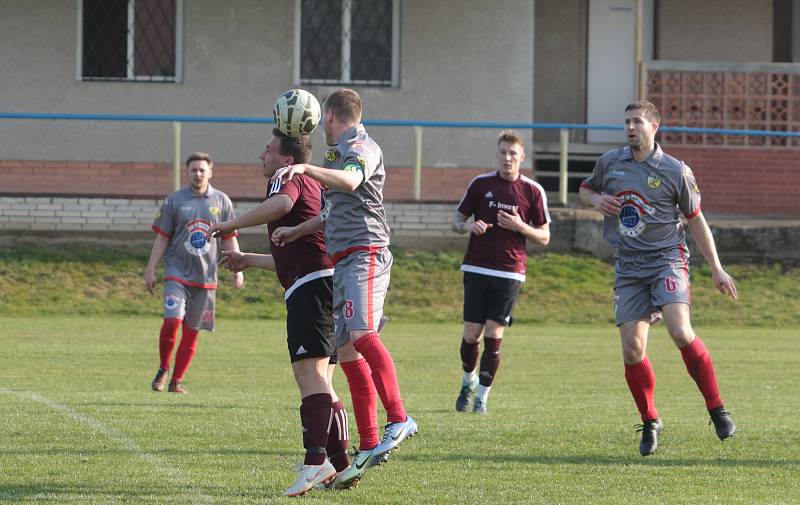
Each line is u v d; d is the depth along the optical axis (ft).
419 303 138.72
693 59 188.85
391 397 46.03
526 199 75.36
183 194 83.05
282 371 92.38
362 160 45.70
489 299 72.79
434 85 165.37
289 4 164.14
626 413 70.38
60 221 151.84
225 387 82.38
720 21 188.24
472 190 75.72
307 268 46.80
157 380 79.61
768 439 59.41
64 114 158.51
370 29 165.37
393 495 44.39
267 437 57.67
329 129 47.88
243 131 163.53
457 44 165.48
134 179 162.50
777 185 171.22
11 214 151.43
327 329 46.62
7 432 57.88
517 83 166.09
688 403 77.00
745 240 151.94
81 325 122.83
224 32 164.14
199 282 82.02
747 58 188.65
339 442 47.65
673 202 57.36
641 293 57.36
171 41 164.35
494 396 80.59
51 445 54.29
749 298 142.51
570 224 153.79
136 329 120.26
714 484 47.44
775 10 189.47
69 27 162.91
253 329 123.03
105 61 164.04
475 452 54.60
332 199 46.80
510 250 73.61
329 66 165.58
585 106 187.73
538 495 44.62
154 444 55.01
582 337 121.70
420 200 154.20
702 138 170.81
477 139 165.27
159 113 163.53
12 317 129.08
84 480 46.19
